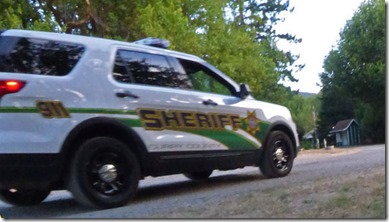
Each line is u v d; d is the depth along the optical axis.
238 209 5.68
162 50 7.58
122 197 6.63
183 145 7.30
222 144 7.83
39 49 6.36
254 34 27.70
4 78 5.89
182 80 7.61
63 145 6.16
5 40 6.22
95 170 6.43
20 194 7.41
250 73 24.30
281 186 6.97
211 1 22.45
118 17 21.20
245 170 11.01
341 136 51.69
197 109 7.56
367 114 42.28
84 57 6.62
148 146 6.91
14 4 19.42
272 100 36.81
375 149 17.84
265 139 8.55
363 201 5.41
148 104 6.98
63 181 6.38
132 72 7.05
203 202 6.48
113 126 6.59
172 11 19.88
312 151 20.34
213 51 21.86
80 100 6.37
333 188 6.29
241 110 8.20
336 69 41.50
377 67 38.50
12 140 5.82
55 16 20.61
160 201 7.11
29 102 5.98
